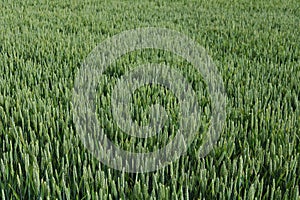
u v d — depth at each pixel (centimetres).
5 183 226
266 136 286
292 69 460
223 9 977
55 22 757
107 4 997
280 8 1005
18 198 216
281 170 245
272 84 423
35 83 400
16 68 452
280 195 219
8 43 547
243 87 391
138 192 215
